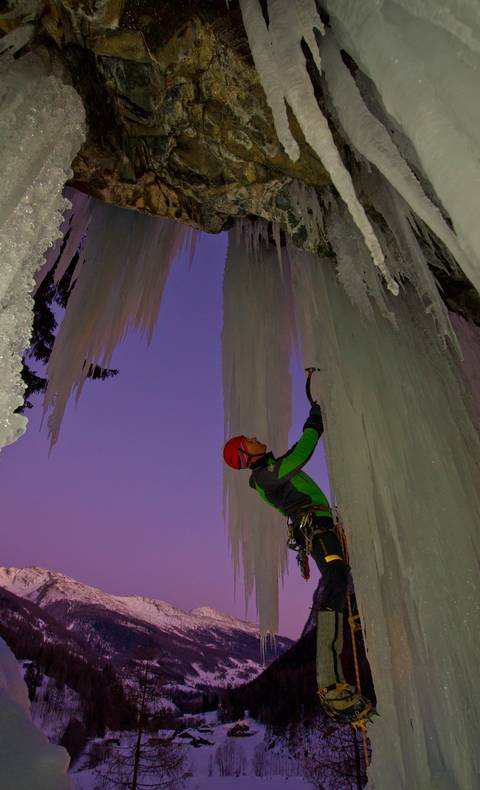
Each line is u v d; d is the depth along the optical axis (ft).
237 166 9.76
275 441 15.19
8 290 5.89
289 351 15.80
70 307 15.71
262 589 14.87
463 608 9.06
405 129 5.30
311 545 8.43
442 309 9.12
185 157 9.62
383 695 8.65
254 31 6.64
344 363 11.39
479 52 4.68
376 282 10.58
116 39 7.62
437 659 8.78
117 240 16.01
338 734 43.52
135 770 57.16
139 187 10.23
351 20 6.19
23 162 6.52
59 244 15.57
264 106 8.52
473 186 4.37
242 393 15.15
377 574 9.80
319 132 5.71
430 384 11.23
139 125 9.05
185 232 17.52
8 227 6.02
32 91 7.04
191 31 7.54
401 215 9.29
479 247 4.20
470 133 4.75
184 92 8.43
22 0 6.97
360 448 10.54
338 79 7.10
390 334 11.53
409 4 5.30
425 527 9.73
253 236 15.15
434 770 8.29
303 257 12.67
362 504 10.07
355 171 9.71
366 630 9.18
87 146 9.18
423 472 10.21
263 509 15.43
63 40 7.62
